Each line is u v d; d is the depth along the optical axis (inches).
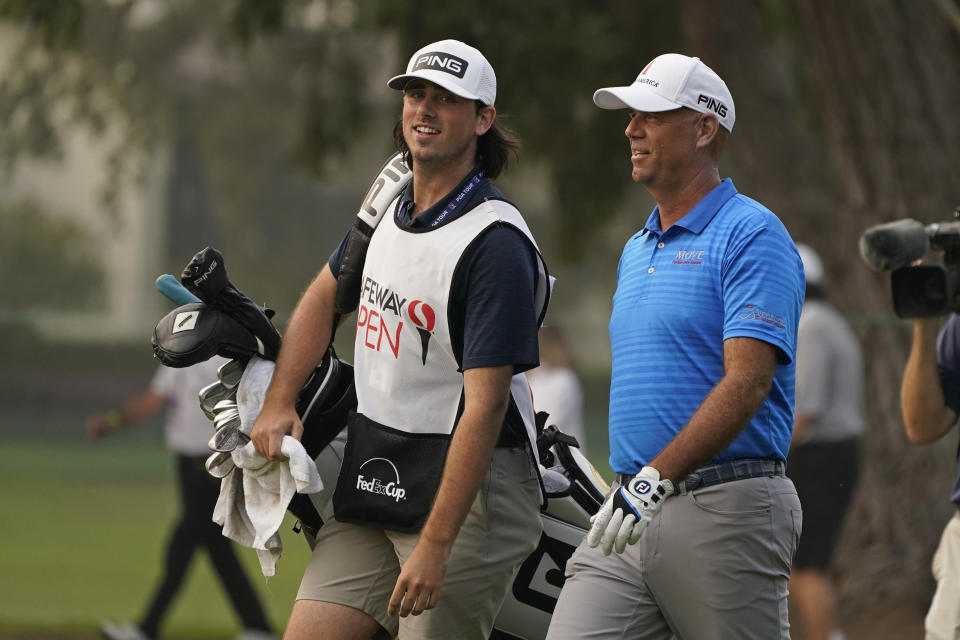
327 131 1870.1
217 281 564.7
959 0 1251.2
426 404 541.3
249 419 570.9
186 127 4087.1
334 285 589.0
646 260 548.4
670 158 542.0
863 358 1222.3
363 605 562.3
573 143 1702.8
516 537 551.2
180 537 1054.4
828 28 1283.2
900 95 1268.5
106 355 3302.2
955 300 590.2
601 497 609.3
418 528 538.6
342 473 554.9
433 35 1539.1
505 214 530.6
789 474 959.0
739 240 524.4
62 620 1213.1
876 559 1199.6
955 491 623.2
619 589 540.7
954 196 1267.2
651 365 534.9
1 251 5049.2
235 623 1219.2
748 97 1428.4
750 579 521.0
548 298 539.5
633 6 1611.7
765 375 505.0
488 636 563.8
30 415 3211.1
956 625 613.0
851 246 1296.8
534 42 1535.4
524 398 554.9
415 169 545.3
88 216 5413.4
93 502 2287.2
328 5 1847.9
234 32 1657.2
